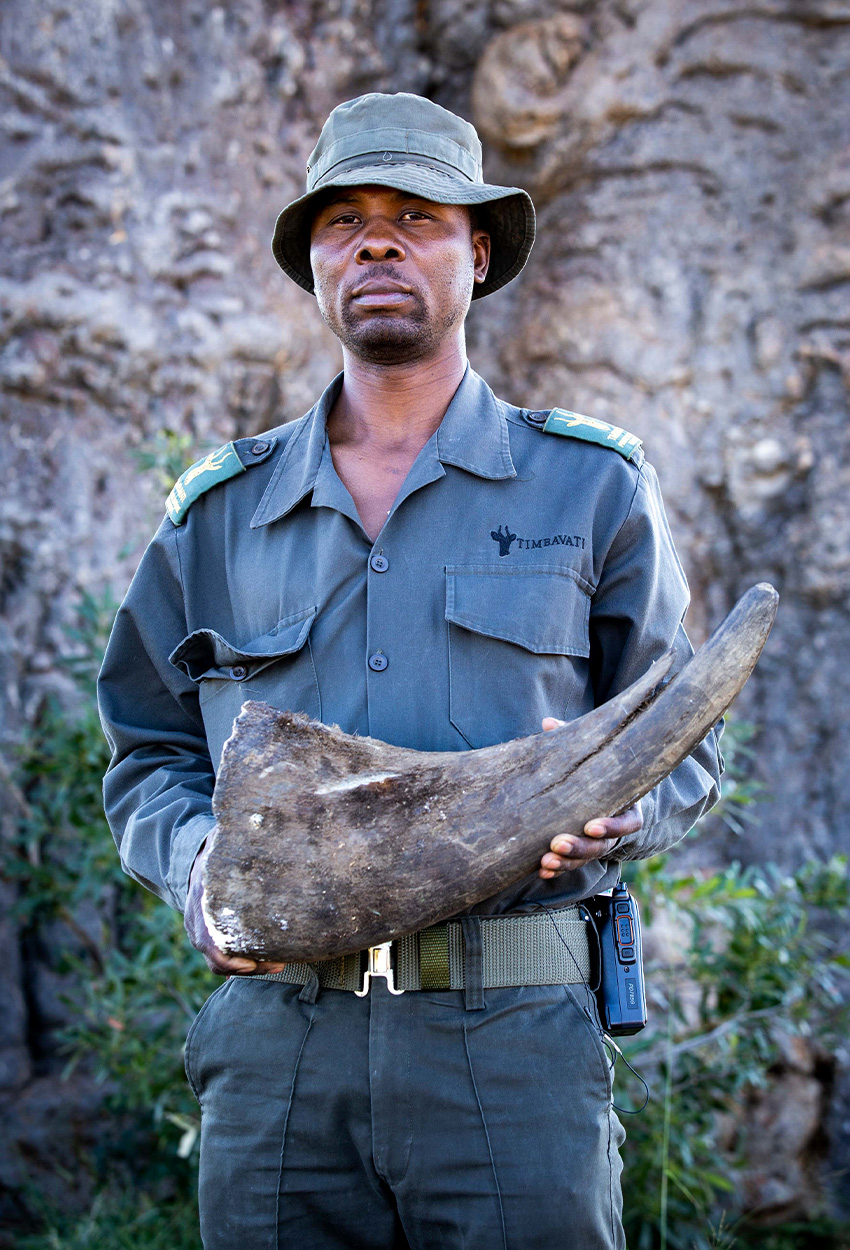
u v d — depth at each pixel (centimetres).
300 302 479
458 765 165
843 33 456
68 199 427
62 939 400
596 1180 171
